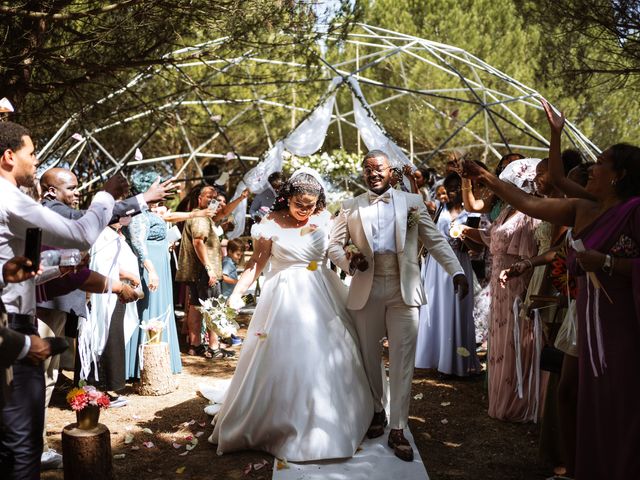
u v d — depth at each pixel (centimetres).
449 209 627
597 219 295
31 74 588
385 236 399
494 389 472
